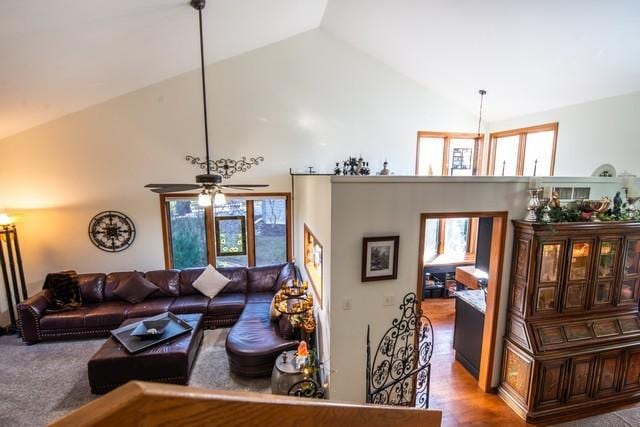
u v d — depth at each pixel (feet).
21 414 10.71
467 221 21.44
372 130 19.57
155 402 1.38
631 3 8.86
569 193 11.83
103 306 16.08
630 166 12.74
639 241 11.84
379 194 10.13
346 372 10.62
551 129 16.33
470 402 11.88
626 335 11.61
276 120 18.65
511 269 11.68
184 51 14.74
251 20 14.03
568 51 11.53
